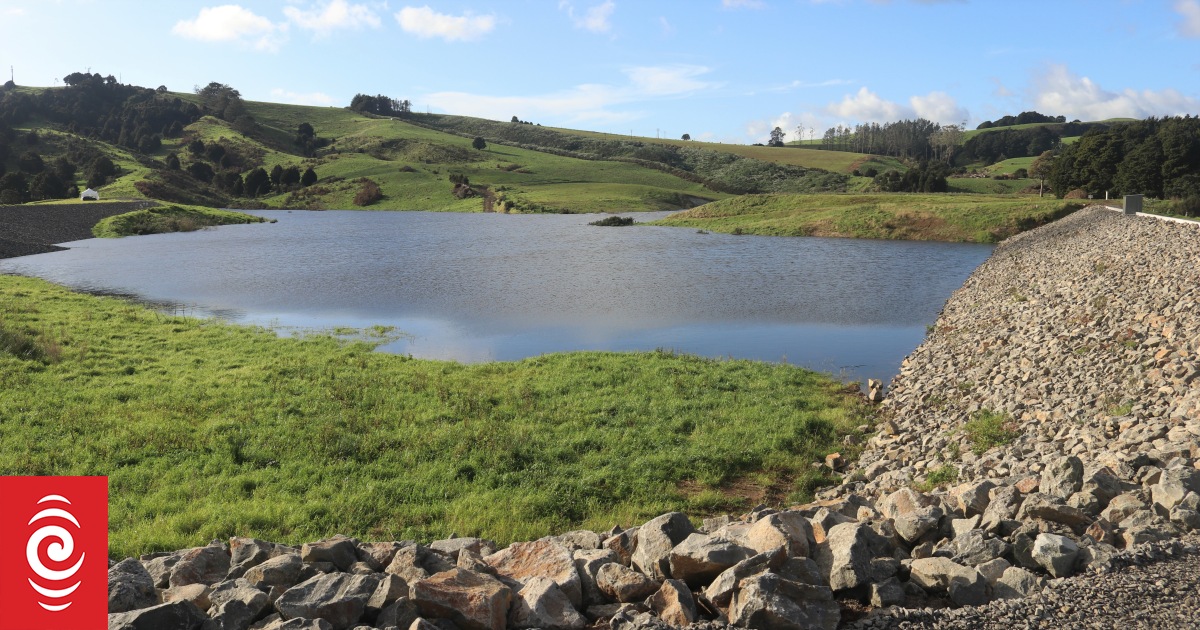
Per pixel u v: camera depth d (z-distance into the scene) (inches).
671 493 610.9
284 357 1095.6
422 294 1910.7
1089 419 622.8
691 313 1621.6
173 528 518.3
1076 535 340.5
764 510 444.5
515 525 538.3
